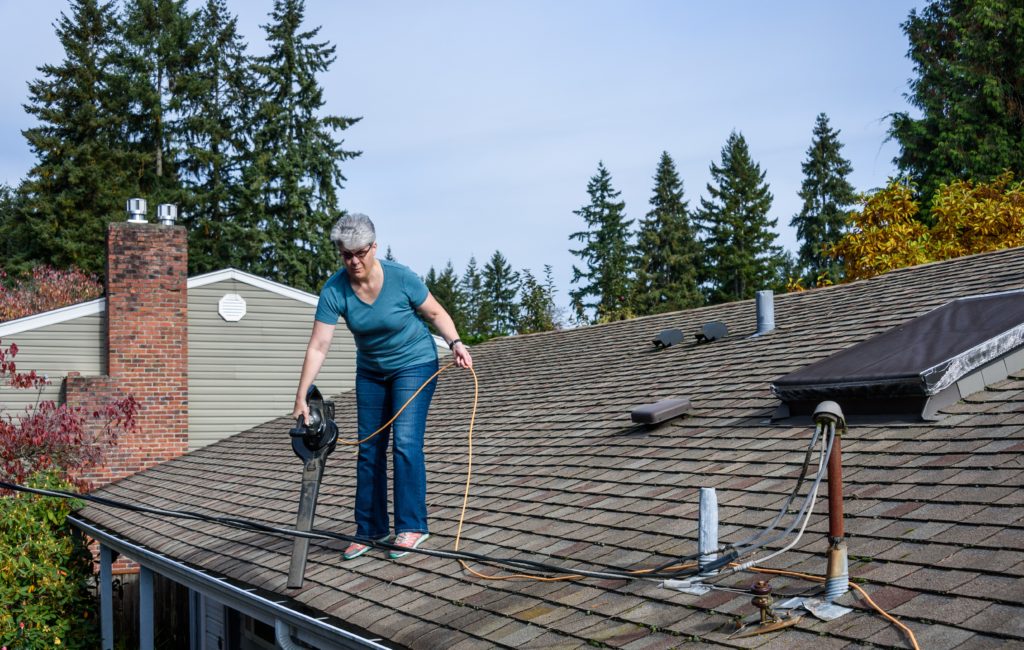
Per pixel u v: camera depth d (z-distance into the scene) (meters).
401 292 5.55
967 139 33.69
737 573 4.52
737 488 5.68
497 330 87.00
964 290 8.41
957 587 3.71
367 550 6.36
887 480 5.07
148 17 41.25
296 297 19.36
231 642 12.85
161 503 11.79
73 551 12.60
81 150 37.56
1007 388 5.92
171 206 17.14
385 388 6.00
